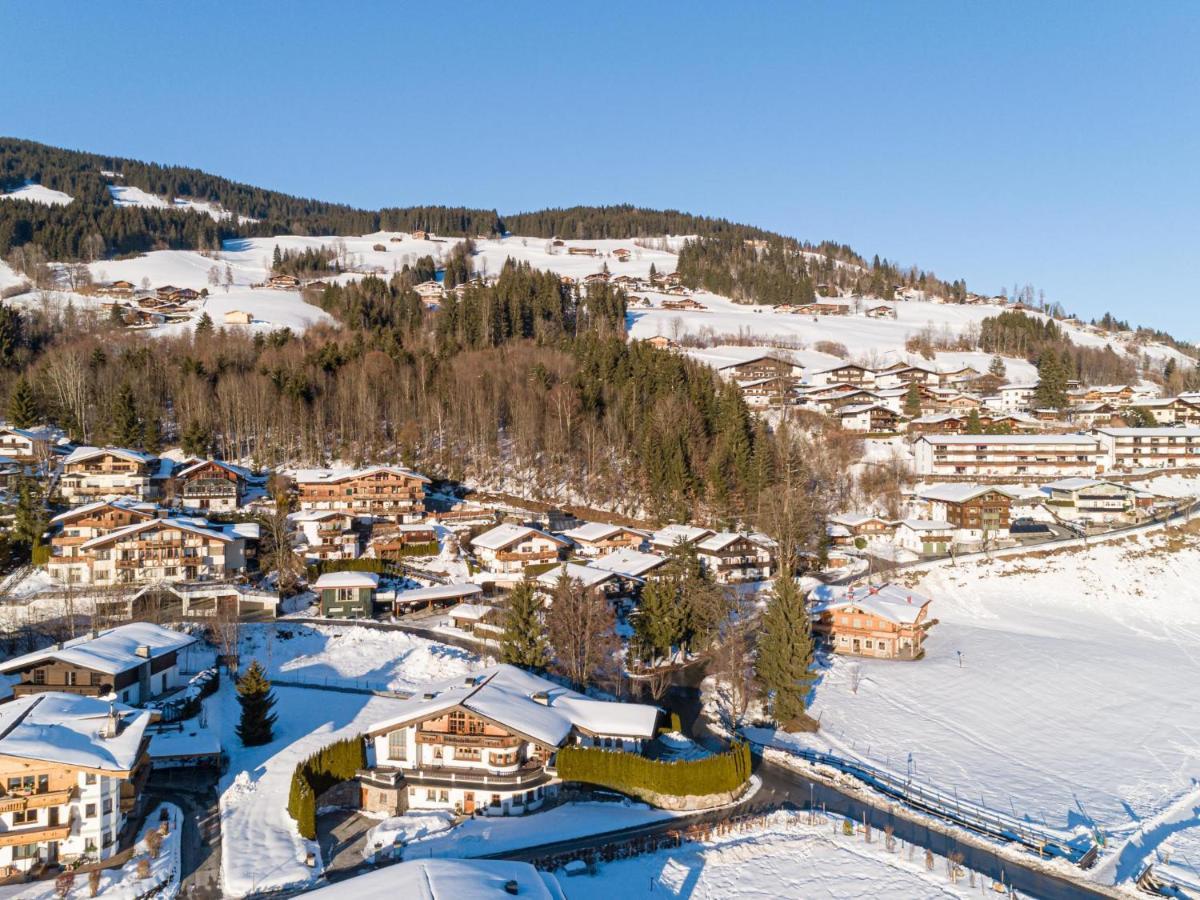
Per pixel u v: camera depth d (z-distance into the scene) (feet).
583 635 196.44
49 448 342.44
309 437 373.40
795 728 187.21
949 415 456.45
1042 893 121.70
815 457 401.90
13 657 198.29
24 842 115.65
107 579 252.62
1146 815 147.43
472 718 147.13
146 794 144.15
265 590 253.03
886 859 130.31
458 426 395.55
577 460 377.09
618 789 150.20
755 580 298.35
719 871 126.31
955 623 267.39
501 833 134.62
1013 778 162.30
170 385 418.51
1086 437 393.29
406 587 268.62
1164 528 320.91
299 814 131.95
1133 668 223.71
